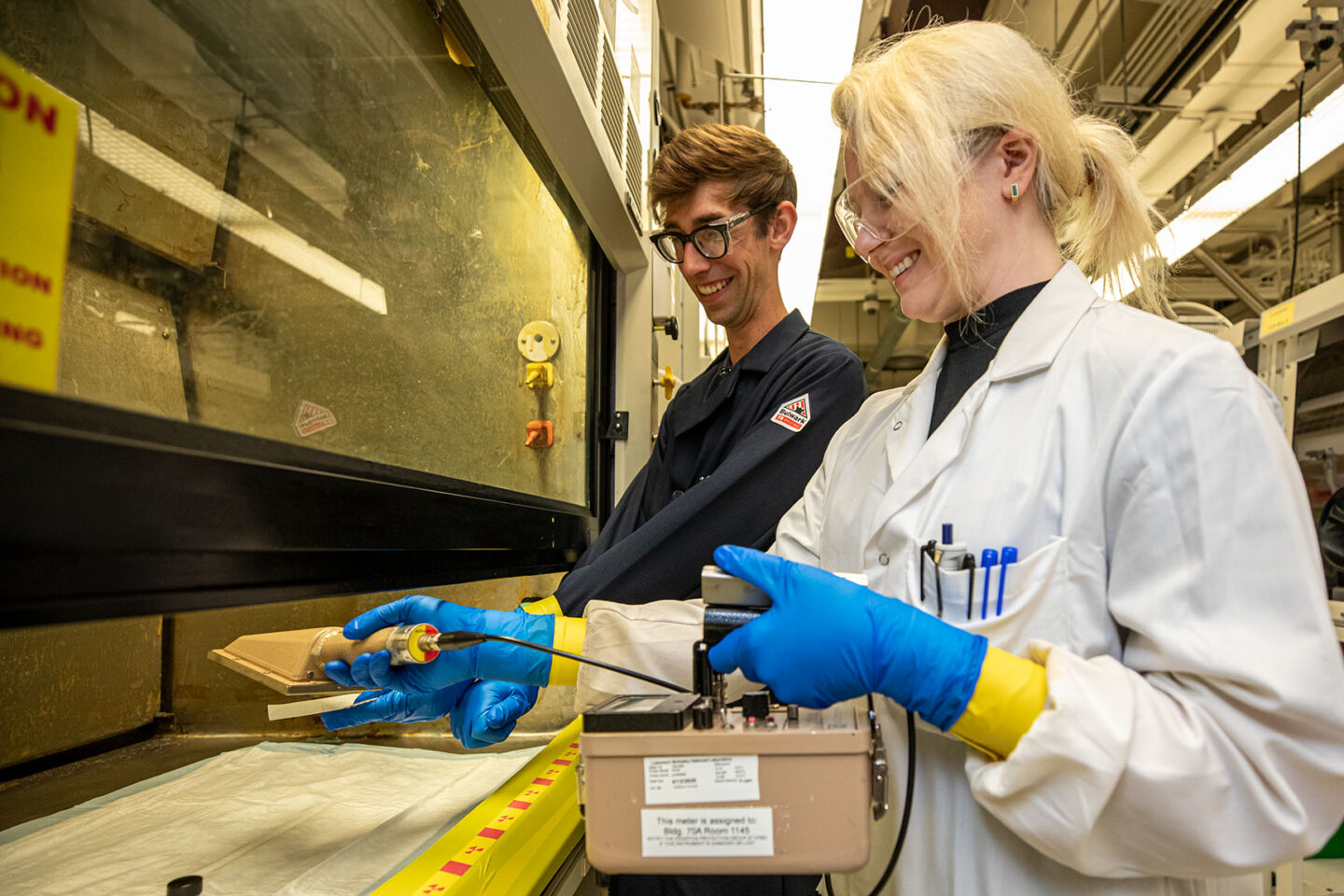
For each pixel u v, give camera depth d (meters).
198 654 1.44
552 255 1.60
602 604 0.92
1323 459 1.92
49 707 1.23
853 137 0.76
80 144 0.56
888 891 0.76
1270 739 0.54
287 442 0.68
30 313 0.40
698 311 3.18
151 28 0.60
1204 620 0.57
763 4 2.04
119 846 0.90
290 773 1.20
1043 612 0.66
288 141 0.77
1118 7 2.93
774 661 0.61
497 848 0.82
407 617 0.97
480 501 1.07
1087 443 0.67
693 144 1.32
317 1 0.80
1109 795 0.53
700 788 0.52
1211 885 0.68
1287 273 4.63
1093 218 0.82
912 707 0.61
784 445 1.18
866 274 6.20
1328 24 2.54
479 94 1.24
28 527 0.39
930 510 0.76
